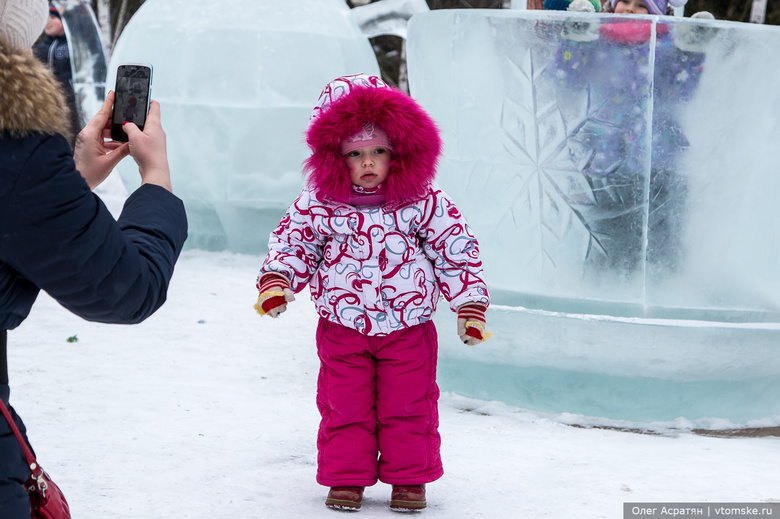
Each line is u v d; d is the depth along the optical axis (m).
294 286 2.79
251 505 2.71
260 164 8.20
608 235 3.99
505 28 4.02
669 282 3.97
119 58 8.59
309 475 3.04
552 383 4.07
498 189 4.16
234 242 8.43
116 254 1.34
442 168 4.30
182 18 8.30
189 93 8.10
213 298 6.48
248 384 4.30
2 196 1.24
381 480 2.78
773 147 3.87
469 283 2.74
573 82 3.94
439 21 4.23
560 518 2.68
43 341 4.96
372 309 2.70
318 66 8.29
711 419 3.99
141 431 3.43
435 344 2.83
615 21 3.86
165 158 1.66
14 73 1.26
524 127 4.05
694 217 3.93
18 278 1.33
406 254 2.72
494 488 2.96
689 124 3.88
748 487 2.98
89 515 2.55
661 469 3.19
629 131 3.91
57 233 1.27
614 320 3.88
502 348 4.12
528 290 4.16
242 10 8.31
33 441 3.23
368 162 2.65
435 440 2.78
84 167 1.78
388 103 2.63
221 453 3.22
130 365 4.53
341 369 2.76
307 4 8.59
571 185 4.01
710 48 3.82
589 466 3.22
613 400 3.99
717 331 3.85
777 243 3.93
